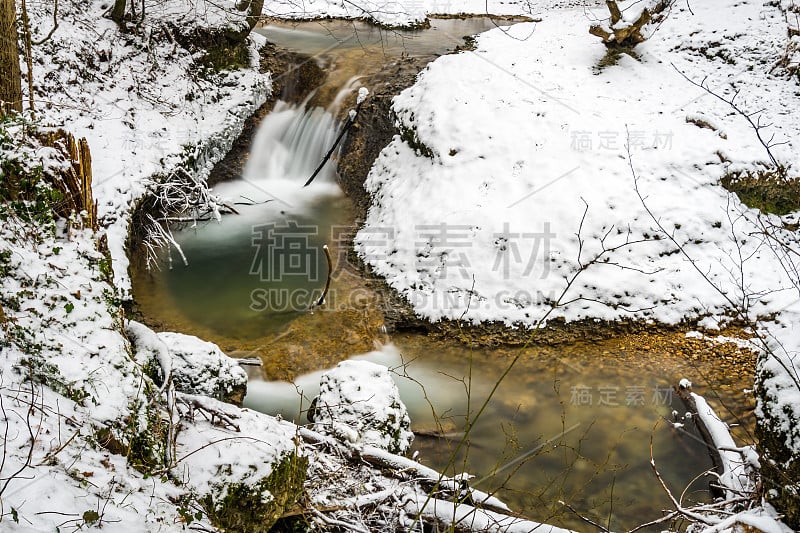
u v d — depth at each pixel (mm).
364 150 10305
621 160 8641
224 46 11039
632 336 7543
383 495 4418
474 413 6523
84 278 3854
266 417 4246
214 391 5465
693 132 8969
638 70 10164
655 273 7879
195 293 8039
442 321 7742
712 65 10320
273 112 11102
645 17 9961
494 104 9477
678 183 8484
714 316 7621
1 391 3248
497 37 12094
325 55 11914
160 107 9891
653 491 5617
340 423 5188
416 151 9586
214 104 10578
